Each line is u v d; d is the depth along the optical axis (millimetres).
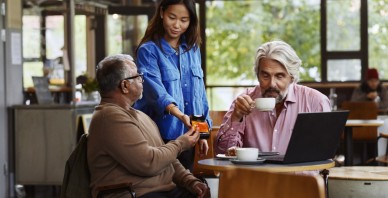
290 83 4059
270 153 3959
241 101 4066
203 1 14102
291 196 2633
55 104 8539
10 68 8578
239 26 15164
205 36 14250
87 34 9438
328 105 4254
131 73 4113
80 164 4027
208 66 15266
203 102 4922
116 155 3930
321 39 14086
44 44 8883
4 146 8484
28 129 8555
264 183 2717
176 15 4617
